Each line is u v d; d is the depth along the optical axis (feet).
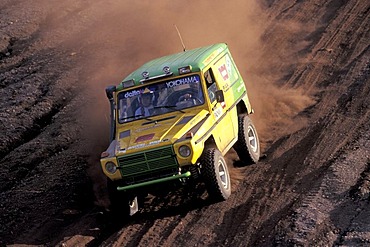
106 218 114.93
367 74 157.07
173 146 104.78
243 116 124.67
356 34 188.03
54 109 182.39
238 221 101.65
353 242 86.48
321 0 222.89
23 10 270.26
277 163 121.49
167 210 112.57
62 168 140.26
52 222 116.16
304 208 98.43
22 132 168.55
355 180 104.01
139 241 102.58
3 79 208.54
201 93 113.60
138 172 107.04
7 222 118.73
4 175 143.23
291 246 88.38
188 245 97.71
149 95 115.65
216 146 111.86
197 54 121.70
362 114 135.64
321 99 151.12
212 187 107.76
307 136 131.54
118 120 116.06
